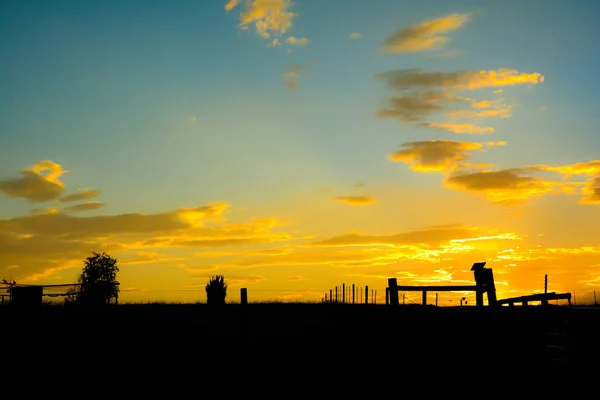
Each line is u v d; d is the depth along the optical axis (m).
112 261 45.97
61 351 24.41
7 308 29.91
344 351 23.39
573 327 20.09
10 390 19.28
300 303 44.41
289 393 18.86
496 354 21.44
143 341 26.05
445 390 18.81
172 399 18.30
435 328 23.70
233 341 25.69
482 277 24.61
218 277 42.31
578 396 17.73
